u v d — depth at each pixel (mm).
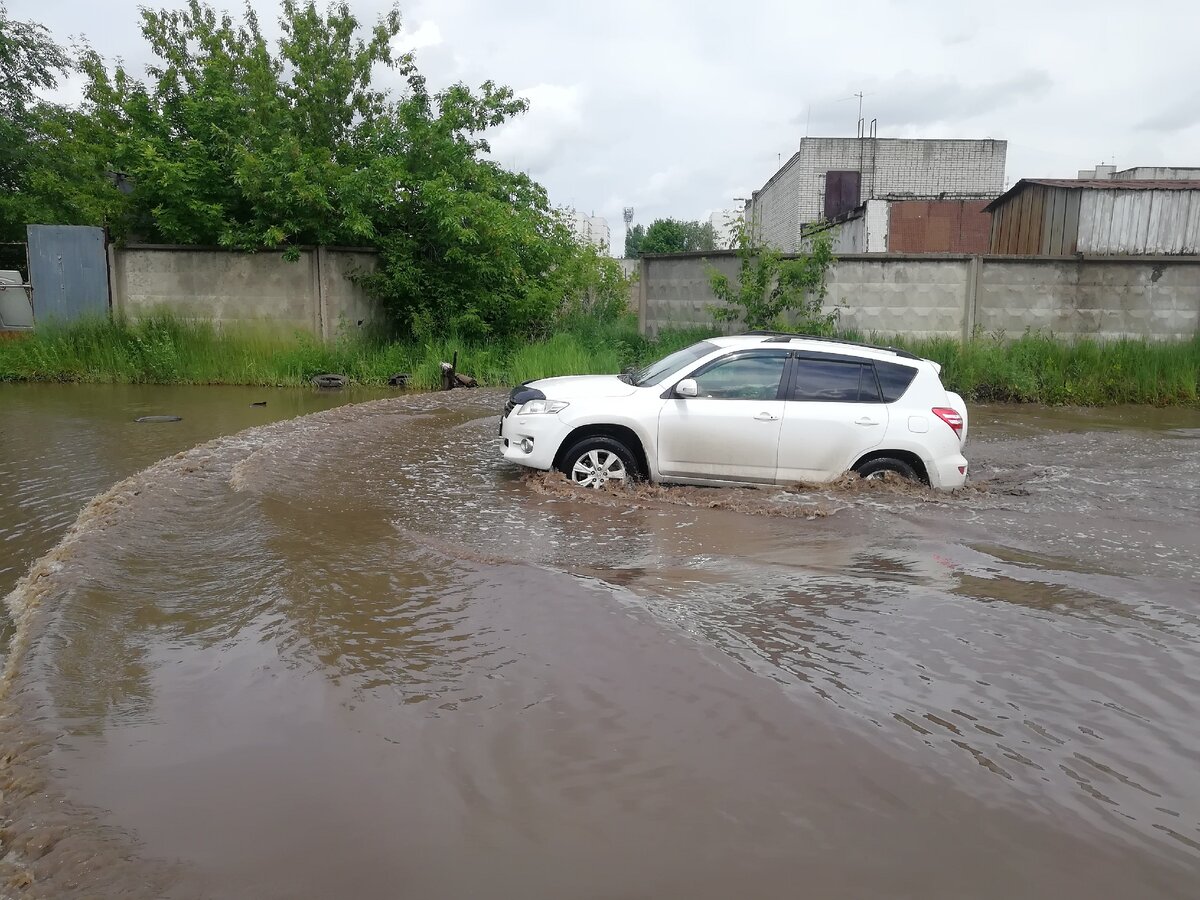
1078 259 15781
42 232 17250
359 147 19234
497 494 6922
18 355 16344
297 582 4586
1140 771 2773
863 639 3848
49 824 2480
